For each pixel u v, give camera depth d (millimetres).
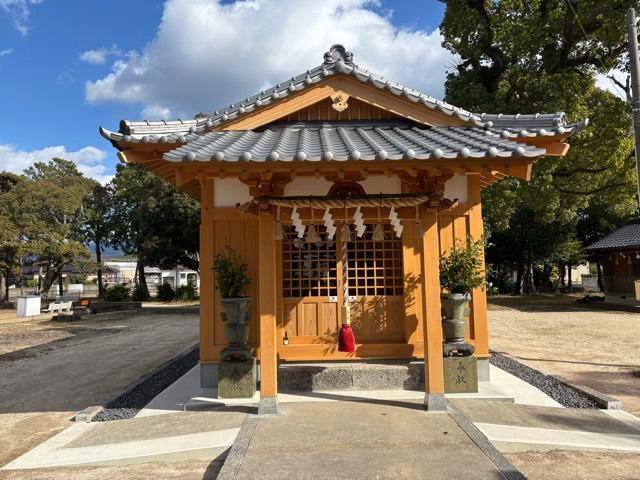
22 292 41844
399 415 5441
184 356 10945
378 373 6613
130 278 67625
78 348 13531
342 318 7102
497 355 9969
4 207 30812
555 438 4980
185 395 7020
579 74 18047
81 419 6172
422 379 6625
